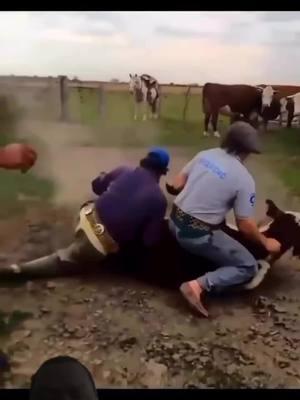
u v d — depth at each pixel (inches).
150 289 86.2
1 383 86.7
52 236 84.4
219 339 87.2
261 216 84.9
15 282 85.4
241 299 86.7
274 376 88.0
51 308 86.0
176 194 84.0
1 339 86.1
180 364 87.3
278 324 87.2
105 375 87.1
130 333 86.7
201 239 85.0
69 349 86.6
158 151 83.4
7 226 84.0
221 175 83.5
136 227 84.6
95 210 84.1
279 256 85.8
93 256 85.2
